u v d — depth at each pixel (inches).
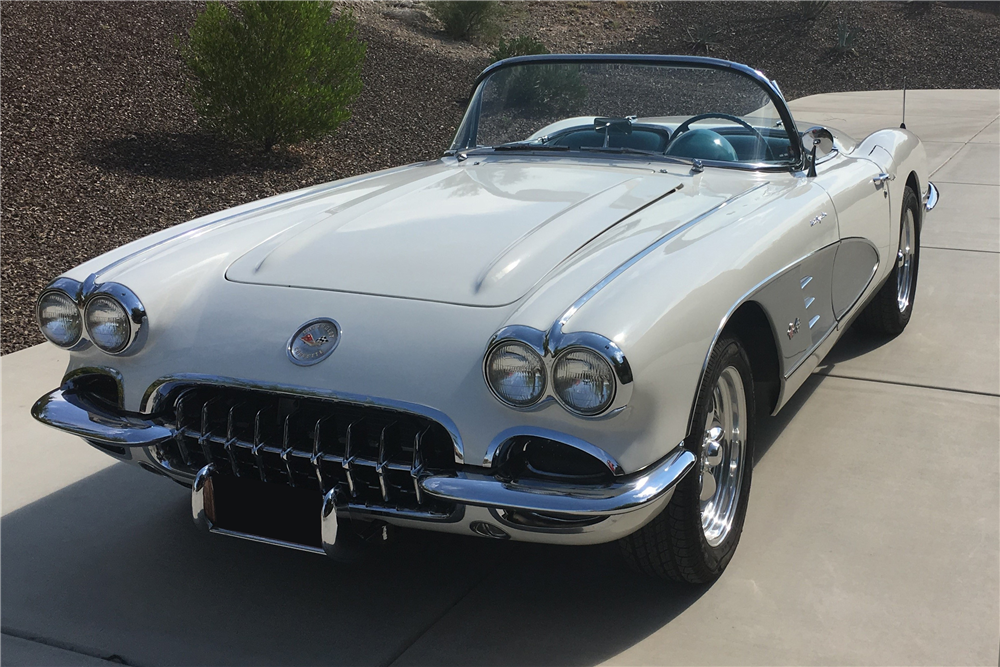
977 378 148.3
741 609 92.0
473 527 82.2
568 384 73.2
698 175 122.3
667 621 90.8
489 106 143.2
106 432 89.7
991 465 119.3
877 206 139.6
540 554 104.7
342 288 89.8
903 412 136.9
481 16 588.7
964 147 384.8
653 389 76.0
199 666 85.6
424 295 86.2
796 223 105.7
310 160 313.0
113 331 90.5
